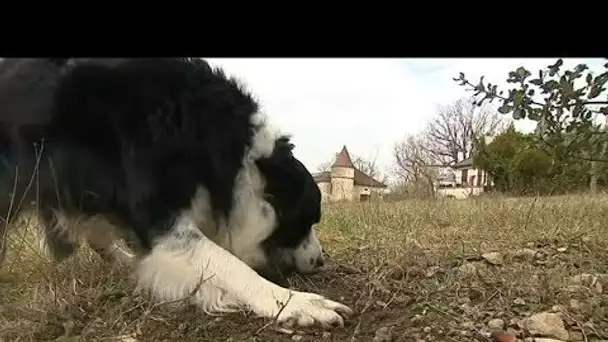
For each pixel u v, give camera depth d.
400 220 1.33
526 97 0.81
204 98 0.73
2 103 0.72
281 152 0.78
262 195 0.77
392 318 0.62
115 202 0.70
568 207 1.38
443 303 0.65
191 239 0.67
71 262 0.79
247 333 0.59
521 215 1.23
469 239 1.01
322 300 0.63
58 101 0.71
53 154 0.71
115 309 0.64
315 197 0.82
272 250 0.80
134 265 0.74
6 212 0.74
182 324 0.61
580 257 0.84
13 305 0.66
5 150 0.72
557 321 0.58
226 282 0.64
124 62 0.72
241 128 0.75
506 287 0.68
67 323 0.59
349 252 0.98
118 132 0.70
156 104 0.70
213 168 0.72
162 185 0.68
